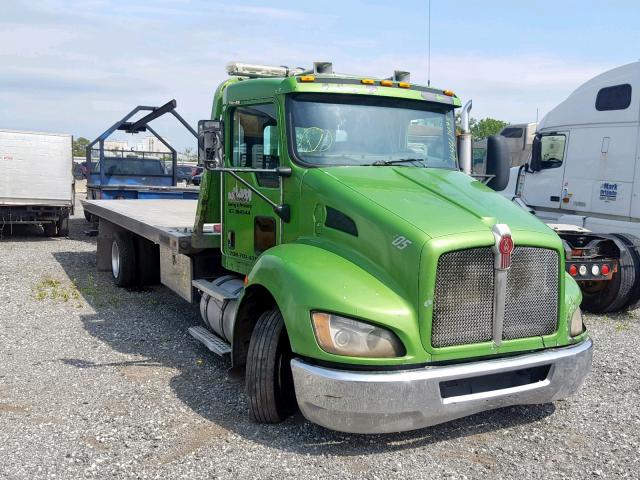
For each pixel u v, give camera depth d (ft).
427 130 18.72
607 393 18.40
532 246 14.37
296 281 14.12
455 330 13.66
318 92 17.12
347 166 16.97
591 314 29.66
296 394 13.99
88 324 25.36
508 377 14.46
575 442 15.12
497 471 13.65
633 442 15.15
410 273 13.48
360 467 13.69
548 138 35.63
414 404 13.14
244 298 16.46
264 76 21.26
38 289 31.91
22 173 52.60
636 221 30.89
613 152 31.71
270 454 14.21
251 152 18.72
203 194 21.31
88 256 43.93
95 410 16.58
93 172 59.06
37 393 17.76
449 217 14.25
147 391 18.02
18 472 13.29
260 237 18.42
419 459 14.10
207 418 16.15
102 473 13.32
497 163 19.43
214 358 21.22
